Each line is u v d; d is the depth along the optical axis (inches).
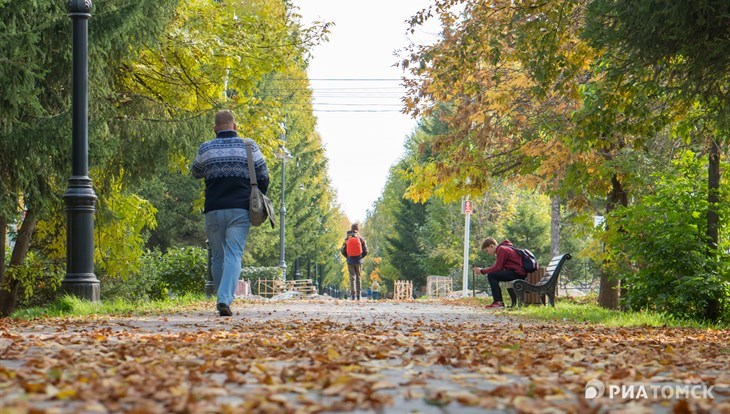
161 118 779.4
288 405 158.6
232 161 441.7
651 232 606.2
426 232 2655.0
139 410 143.6
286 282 1860.2
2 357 238.1
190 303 706.2
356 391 175.9
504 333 374.0
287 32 962.7
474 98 827.4
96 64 634.2
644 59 450.0
